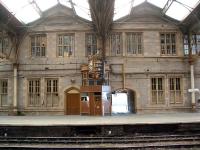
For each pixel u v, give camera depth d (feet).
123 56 102.78
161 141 53.47
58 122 68.28
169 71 102.89
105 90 95.81
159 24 104.12
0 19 89.10
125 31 103.60
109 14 89.25
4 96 104.68
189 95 102.47
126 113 100.53
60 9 103.86
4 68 105.19
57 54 104.22
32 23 104.83
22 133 63.82
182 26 103.04
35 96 103.71
